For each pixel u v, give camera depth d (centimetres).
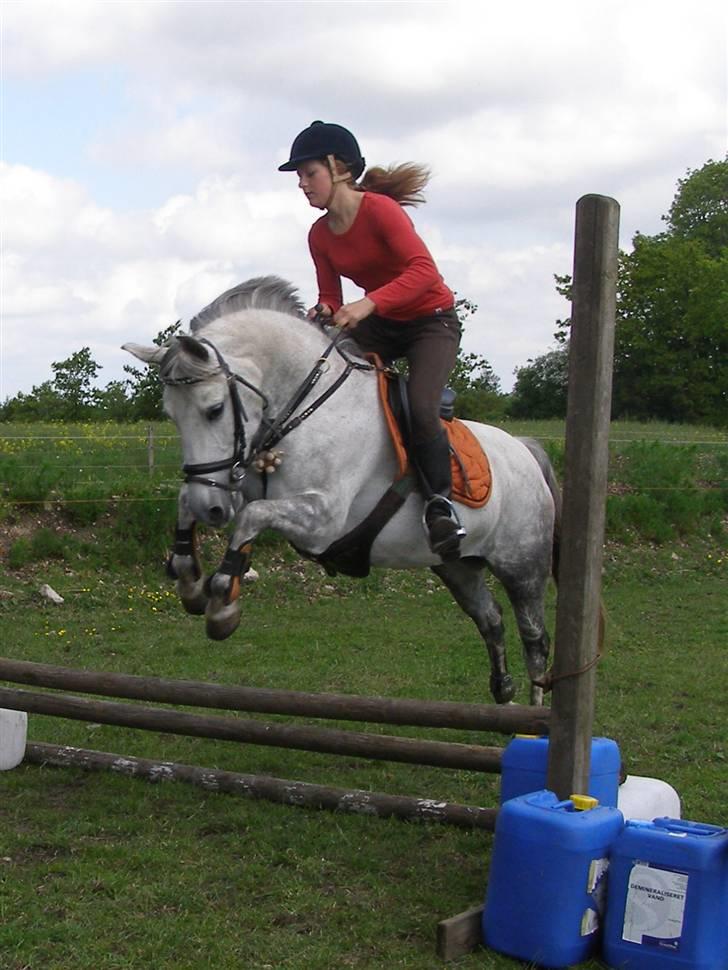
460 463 497
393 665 855
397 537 485
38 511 1174
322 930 363
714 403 4381
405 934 364
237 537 420
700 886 334
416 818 468
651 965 339
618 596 1233
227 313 449
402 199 494
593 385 385
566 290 4822
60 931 352
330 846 439
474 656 901
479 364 2381
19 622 959
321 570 1208
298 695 466
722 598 1239
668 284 4350
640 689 789
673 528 1509
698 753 618
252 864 417
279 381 446
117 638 927
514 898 349
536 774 411
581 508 388
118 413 2900
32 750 552
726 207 5219
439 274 475
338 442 450
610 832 354
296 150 467
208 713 709
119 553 1141
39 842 435
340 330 457
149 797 499
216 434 425
